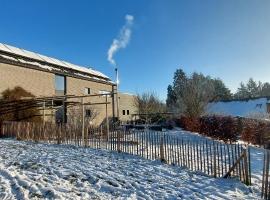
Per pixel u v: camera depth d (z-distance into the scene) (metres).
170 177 9.27
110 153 13.51
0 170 8.31
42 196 6.38
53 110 26.59
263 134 18.20
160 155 11.98
